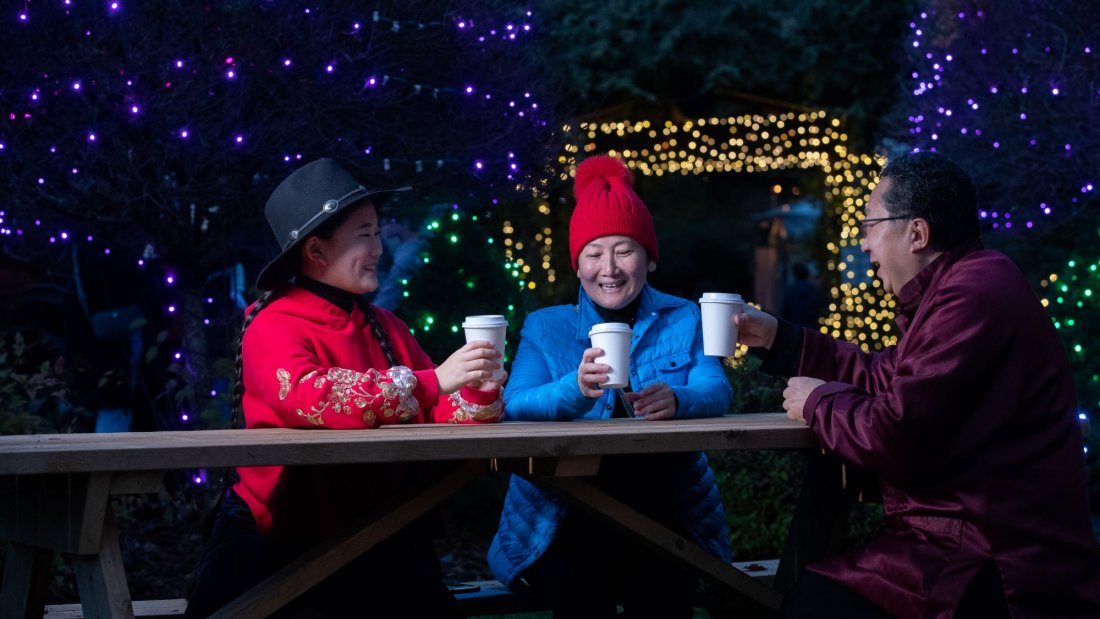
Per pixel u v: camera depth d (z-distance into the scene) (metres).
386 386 2.91
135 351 6.11
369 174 5.55
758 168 16.44
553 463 2.90
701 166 15.17
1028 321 3.02
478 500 6.45
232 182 5.43
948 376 2.96
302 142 5.33
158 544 5.92
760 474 5.74
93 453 2.42
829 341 3.64
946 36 8.44
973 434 2.98
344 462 2.59
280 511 3.01
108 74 4.92
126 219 5.40
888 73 13.45
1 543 4.51
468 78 5.59
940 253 3.23
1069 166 7.61
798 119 14.70
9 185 5.04
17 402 5.47
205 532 3.25
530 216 12.58
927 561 2.96
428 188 5.91
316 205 3.12
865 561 3.05
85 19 4.89
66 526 2.58
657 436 2.93
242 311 6.50
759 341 3.65
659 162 15.81
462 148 5.58
